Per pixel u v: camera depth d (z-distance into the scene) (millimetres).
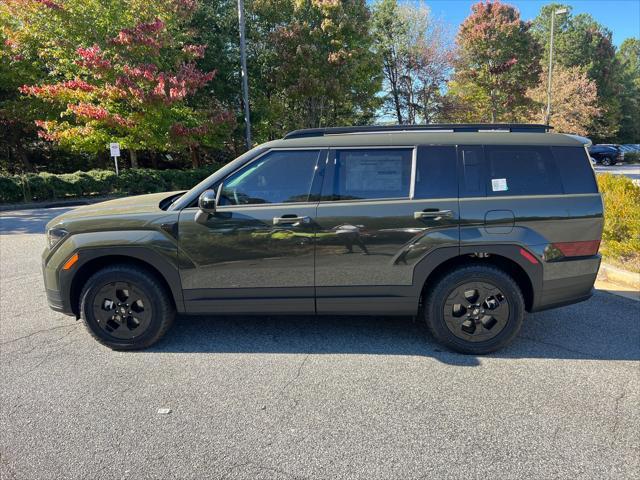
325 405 2764
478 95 31016
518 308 3352
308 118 23062
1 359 3416
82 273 3553
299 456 2295
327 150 3416
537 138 3414
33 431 2518
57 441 2426
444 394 2881
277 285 3416
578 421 2570
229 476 2150
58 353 3518
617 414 2635
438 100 27828
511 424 2551
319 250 3336
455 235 3264
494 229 3262
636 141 50875
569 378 3066
